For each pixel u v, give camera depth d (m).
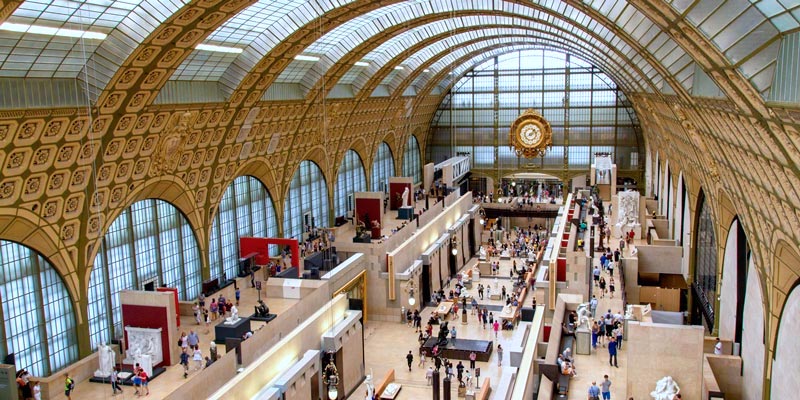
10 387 22.25
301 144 47.94
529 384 23.98
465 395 31.61
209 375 25.28
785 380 21.69
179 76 31.92
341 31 38.84
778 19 12.22
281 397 25.91
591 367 26.48
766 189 17.97
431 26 46.84
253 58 33.84
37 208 26.61
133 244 33.59
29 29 22.55
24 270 27.12
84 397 24.53
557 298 34.00
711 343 29.91
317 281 35.41
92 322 30.72
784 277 21.33
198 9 25.36
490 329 40.88
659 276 45.78
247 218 44.03
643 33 21.61
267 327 29.66
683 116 26.00
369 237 46.84
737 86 14.36
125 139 29.59
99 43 25.64
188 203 37.22
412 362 36.66
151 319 27.22
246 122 38.53
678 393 22.97
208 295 34.97
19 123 23.95
